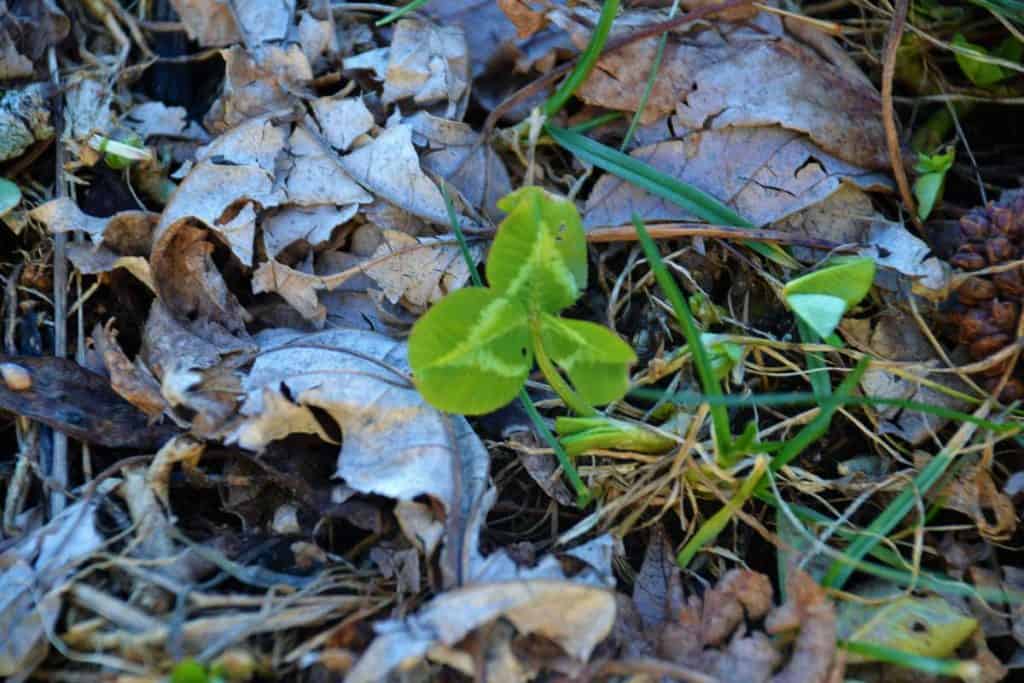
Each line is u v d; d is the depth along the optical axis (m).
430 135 0.39
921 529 0.37
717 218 0.39
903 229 0.39
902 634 0.37
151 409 0.38
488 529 0.38
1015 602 0.37
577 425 0.37
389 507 0.37
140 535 0.36
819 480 0.38
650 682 0.36
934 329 0.39
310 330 0.39
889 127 0.38
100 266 0.39
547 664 0.36
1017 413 0.38
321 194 0.39
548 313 0.36
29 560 0.36
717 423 0.37
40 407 0.38
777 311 0.39
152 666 0.35
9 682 0.35
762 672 0.36
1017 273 0.38
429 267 0.39
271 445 0.37
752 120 0.39
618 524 0.38
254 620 0.36
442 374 0.36
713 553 0.38
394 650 0.35
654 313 0.39
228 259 0.39
